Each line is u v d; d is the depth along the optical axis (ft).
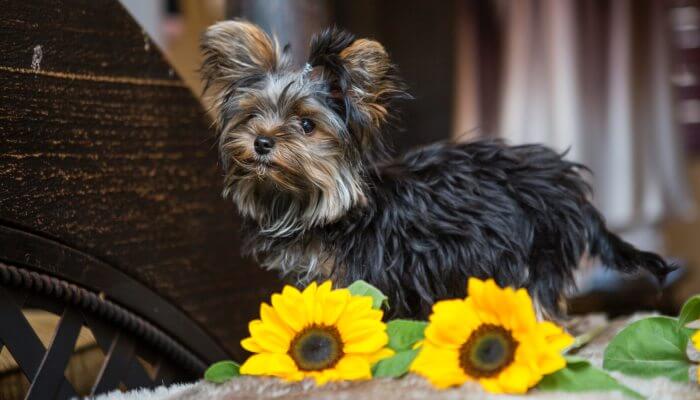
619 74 5.38
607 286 4.92
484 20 5.49
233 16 3.75
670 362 2.34
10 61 2.51
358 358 2.30
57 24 2.63
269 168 2.67
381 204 2.68
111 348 2.78
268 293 3.31
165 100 2.93
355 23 5.28
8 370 2.69
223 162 2.79
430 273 2.64
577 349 2.65
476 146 2.81
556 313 2.76
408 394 2.19
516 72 5.37
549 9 5.26
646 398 2.21
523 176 2.75
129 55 2.82
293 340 2.34
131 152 2.82
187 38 5.08
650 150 5.59
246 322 3.22
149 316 2.86
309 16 3.76
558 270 2.73
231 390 2.30
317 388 2.26
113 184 2.77
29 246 2.54
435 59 5.49
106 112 2.75
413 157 2.81
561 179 2.79
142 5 4.72
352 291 2.42
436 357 2.23
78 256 2.66
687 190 5.75
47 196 2.58
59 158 2.62
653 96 5.57
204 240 3.06
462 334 2.24
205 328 3.06
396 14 5.41
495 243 2.65
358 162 2.73
